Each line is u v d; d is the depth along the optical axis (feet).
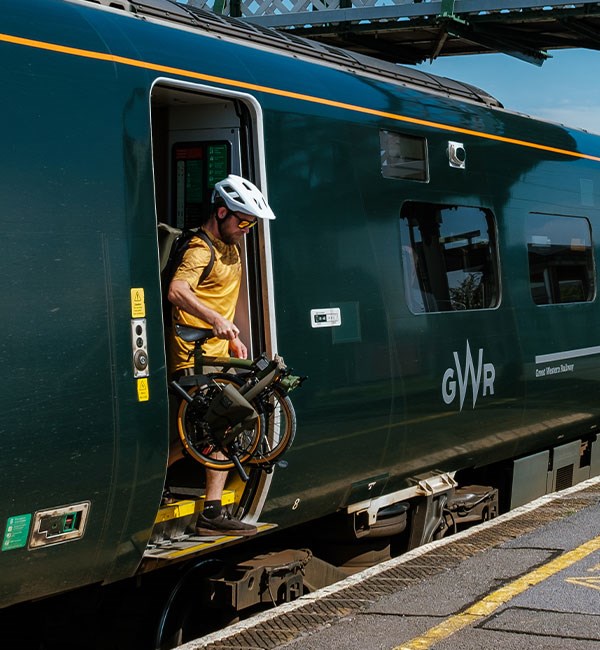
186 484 19.61
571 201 31.17
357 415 21.45
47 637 18.97
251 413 17.12
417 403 23.39
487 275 26.78
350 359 21.22
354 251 21.59
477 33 43.65
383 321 22.29
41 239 14.87
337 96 21.63
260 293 19.27
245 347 18.65
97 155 15.84
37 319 14.69
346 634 16.80
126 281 16.06
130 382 15.98
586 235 32.17
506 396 27.14
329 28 44.19
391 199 22.90
